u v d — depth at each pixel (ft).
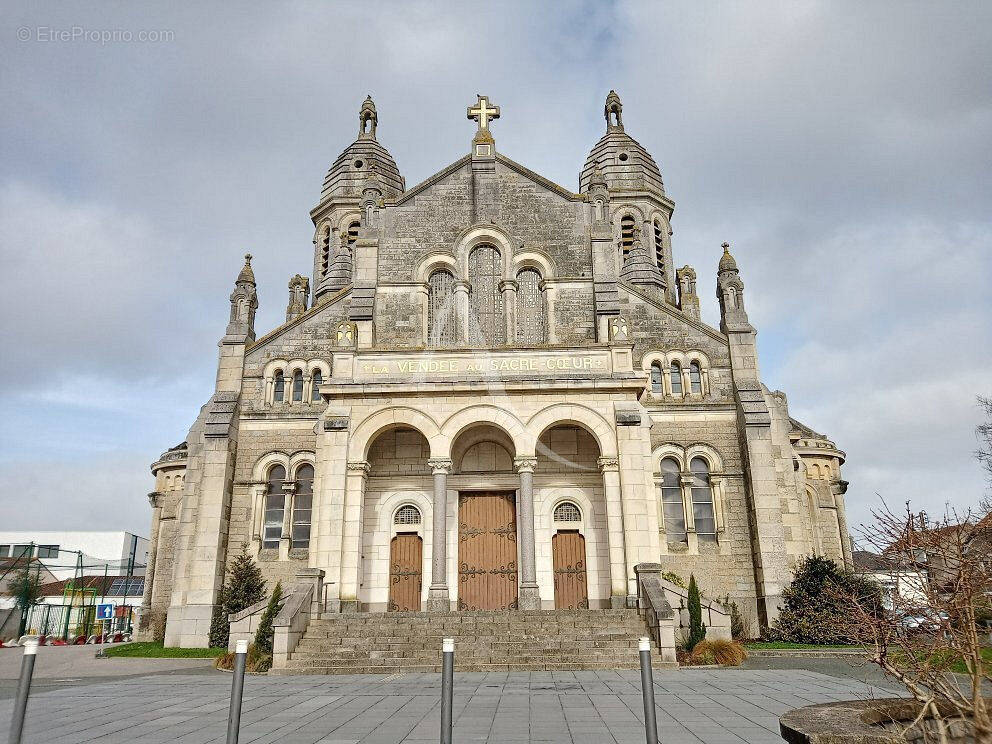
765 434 97.09
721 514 97.04
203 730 37.58
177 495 137.08
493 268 101.04
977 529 27.94
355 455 83.25
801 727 24.09
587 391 84.28
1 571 185.98
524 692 49.16
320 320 107.96
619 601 76.79
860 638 31.09
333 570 78.02
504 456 90.89
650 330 105.91
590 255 100.53
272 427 103.30
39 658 92.63
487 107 108.68
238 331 107.04
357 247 101.45
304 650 68.08
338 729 37.22
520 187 103.81
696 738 33.99
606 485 80.94
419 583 87.81
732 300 106.63
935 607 26.99
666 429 100.89
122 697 50.01
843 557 130.41
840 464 139.03
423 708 43.27
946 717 28.04
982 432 107.04
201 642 92.17
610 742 33.30
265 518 100.42
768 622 89.40
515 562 88.02
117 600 211.41
